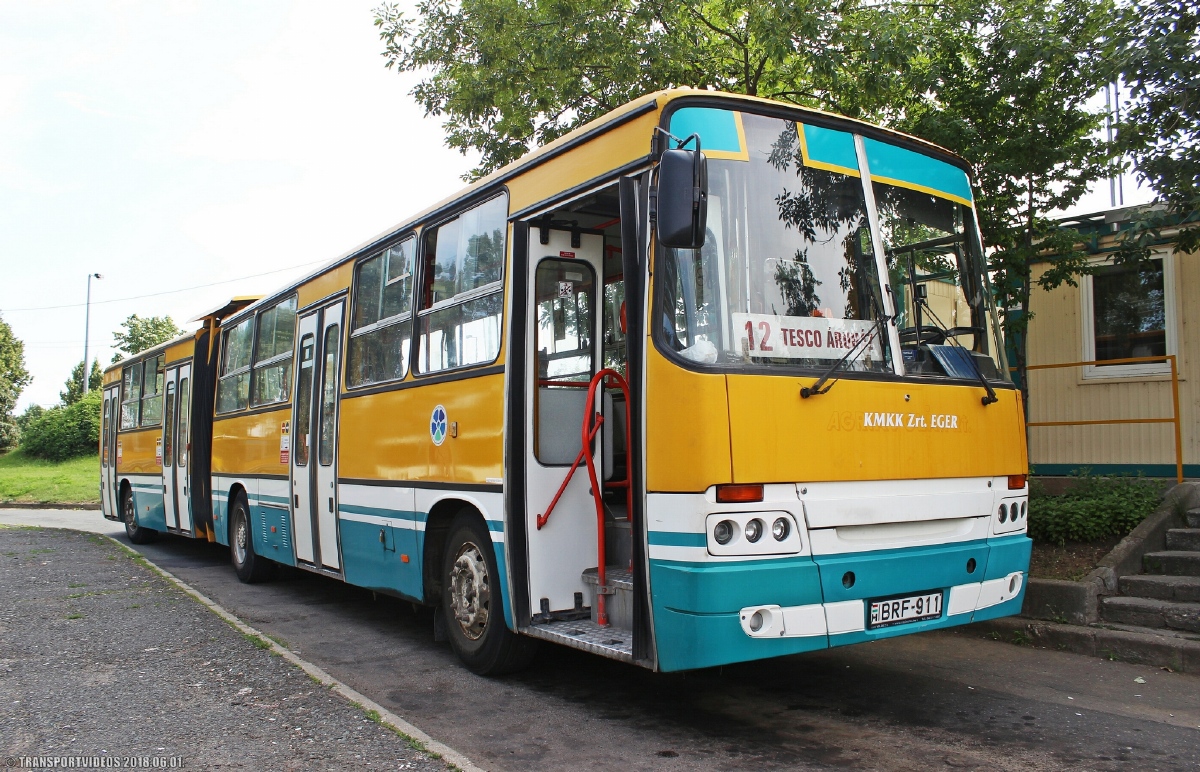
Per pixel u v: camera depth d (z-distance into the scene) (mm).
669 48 9992
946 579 5047
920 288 5469
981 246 5938
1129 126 7426
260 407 10586
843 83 9562
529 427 5840
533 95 10805
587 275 6289
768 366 4668
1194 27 7051
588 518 6039
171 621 8039
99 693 5828
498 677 6367
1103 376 10750
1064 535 8094
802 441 4625
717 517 4379
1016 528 5547
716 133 4918
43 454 48594
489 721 5375
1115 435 10648
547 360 6004
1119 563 7379
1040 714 5344
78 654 6875
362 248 8320
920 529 5035
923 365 5238
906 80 8906
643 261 4848
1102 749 4730
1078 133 8648
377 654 7230
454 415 6484
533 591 5734
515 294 5918
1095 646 6617
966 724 5180
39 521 21672
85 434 48531
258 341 10953
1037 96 8492
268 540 10227
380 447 7625
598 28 9938
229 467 11617
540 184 5840
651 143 4832
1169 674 6137
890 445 4930
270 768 4465
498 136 11633
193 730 5059
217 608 8648
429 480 6801
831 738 4977
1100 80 7797
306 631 8188
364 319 8219
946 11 8828
